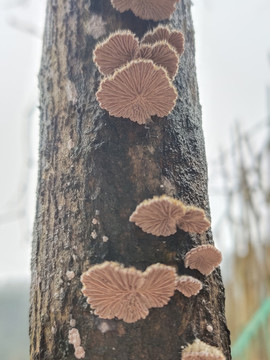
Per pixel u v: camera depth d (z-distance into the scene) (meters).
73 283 0.14
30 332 0.15
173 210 0.13
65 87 0.17
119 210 0.14
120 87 0.14
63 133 0.16
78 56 0.17
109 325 0.13
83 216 0.15
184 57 0.18
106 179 0.15
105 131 0.15
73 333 0.13
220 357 0.12
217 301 0.15
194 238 0.15
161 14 0.17
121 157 0.15
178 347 0.13
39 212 0.16
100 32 0.17
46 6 0.20
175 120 0.16
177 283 0.13
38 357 0.14
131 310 0.13
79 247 0.14
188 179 0.16
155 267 0.12
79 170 0.15
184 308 0.14
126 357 0.13
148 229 0.14
